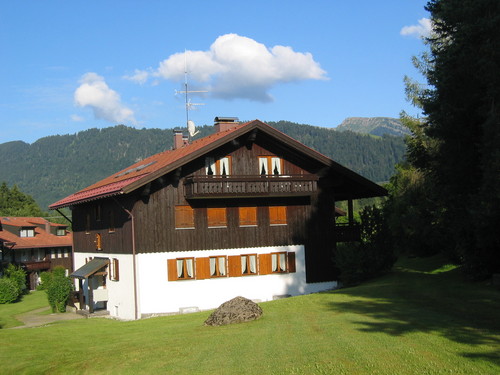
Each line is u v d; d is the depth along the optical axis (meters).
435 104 23.77
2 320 34.16
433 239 35.62
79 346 17.73
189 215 28.91
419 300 19.02
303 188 30.12
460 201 23.66
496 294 18.38
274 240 30.69
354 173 31.22
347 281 29.05
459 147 23.34
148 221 28.03
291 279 30.88
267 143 30.81
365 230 30.69
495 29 20.48
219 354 14.10
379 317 16.62
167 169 27.20
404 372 11.20
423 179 37.75
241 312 18.58
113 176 41.09
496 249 21.23
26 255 61.69
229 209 29.81
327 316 17.86
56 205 39.53
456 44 22.23
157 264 28.05
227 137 28.41
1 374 14.91
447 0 23.00
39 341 19.11
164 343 16.23
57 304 36.47
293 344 14.22
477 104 22.14
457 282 22.12
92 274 31.12
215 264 29.30
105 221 32.28
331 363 12.20
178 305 28.28
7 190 109.62
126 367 14.09
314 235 31.64
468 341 12.80
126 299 28.70
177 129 38.12
